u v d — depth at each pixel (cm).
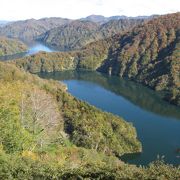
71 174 2189
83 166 2328
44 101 5447
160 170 2083
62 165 2355
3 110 2936
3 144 2831
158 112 11506
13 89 6134
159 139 9000
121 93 14225
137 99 13275
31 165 2242
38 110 4850
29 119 4434
